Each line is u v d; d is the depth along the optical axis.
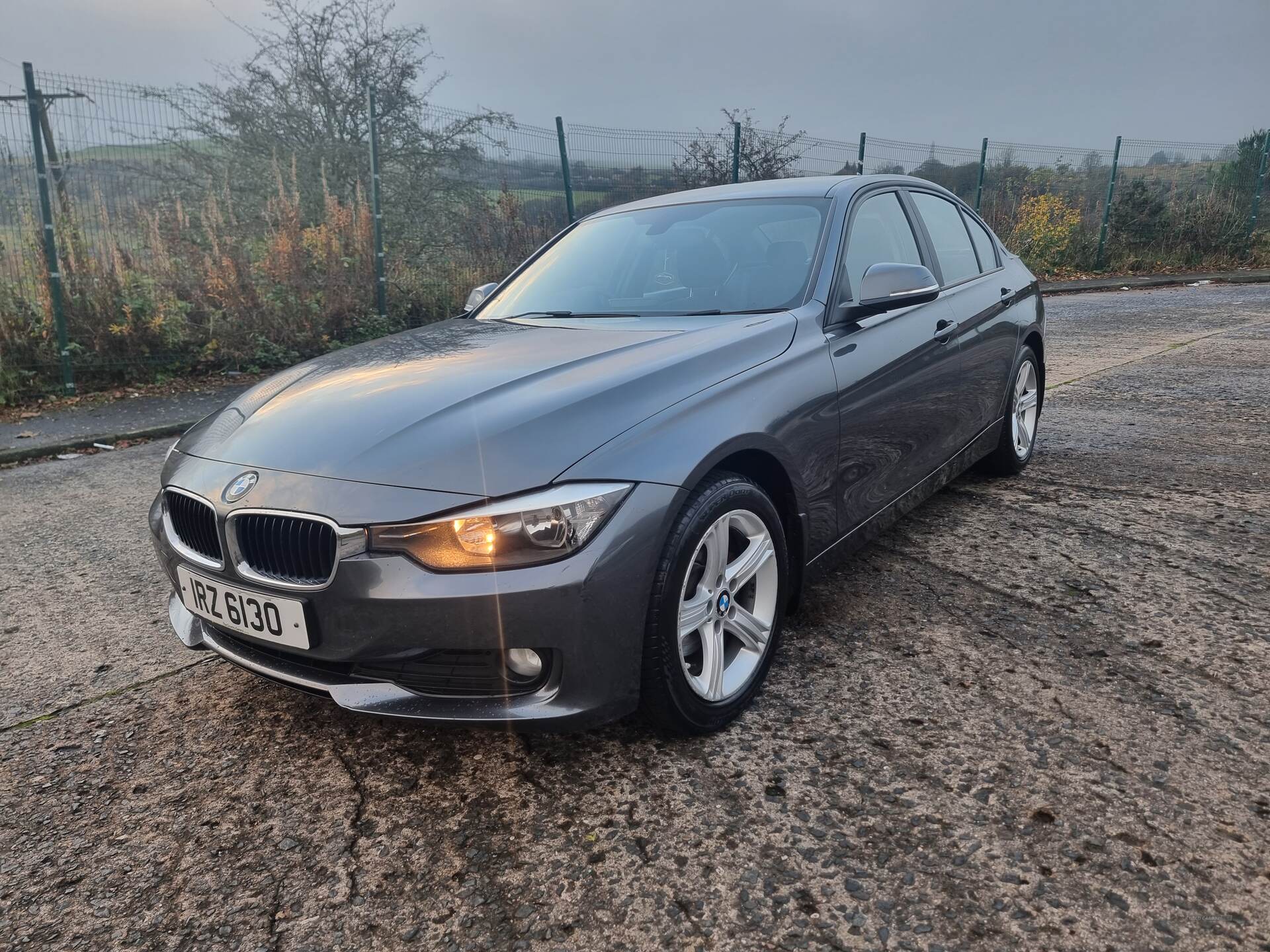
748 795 2.06
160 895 1.86
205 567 2.22
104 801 2.19
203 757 2.36
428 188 11.38
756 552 2.42
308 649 2.04
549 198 10.84
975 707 2.37
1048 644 2.70
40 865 1.97
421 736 2.41
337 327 8.90
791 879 1.79
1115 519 3.78
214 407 7.19
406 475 1.98
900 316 3.18
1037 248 16.36
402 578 1.91
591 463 1.99
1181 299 12.73
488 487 1.93
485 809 2.08
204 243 8.73
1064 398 6.39
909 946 1.60
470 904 1.79
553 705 2.00
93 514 4.64
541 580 1.91
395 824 2.04
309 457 2.12
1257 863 1.75
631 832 1.96
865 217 3.30
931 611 2.98
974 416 3.84
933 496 4.22
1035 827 1.89
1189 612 2.87
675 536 2.10
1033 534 3.65
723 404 2.30
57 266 7.42
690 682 2.20
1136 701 2.36
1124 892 1.69
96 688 2.77
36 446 6.05
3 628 3.24
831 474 2.71
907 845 1.86
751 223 3.23
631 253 3.37
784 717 2.38
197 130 11.19
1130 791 1.99
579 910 1.75
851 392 2.77
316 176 11.53
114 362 7.89
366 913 1.78
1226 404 5.90
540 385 2.26
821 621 2.93
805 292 2.86
